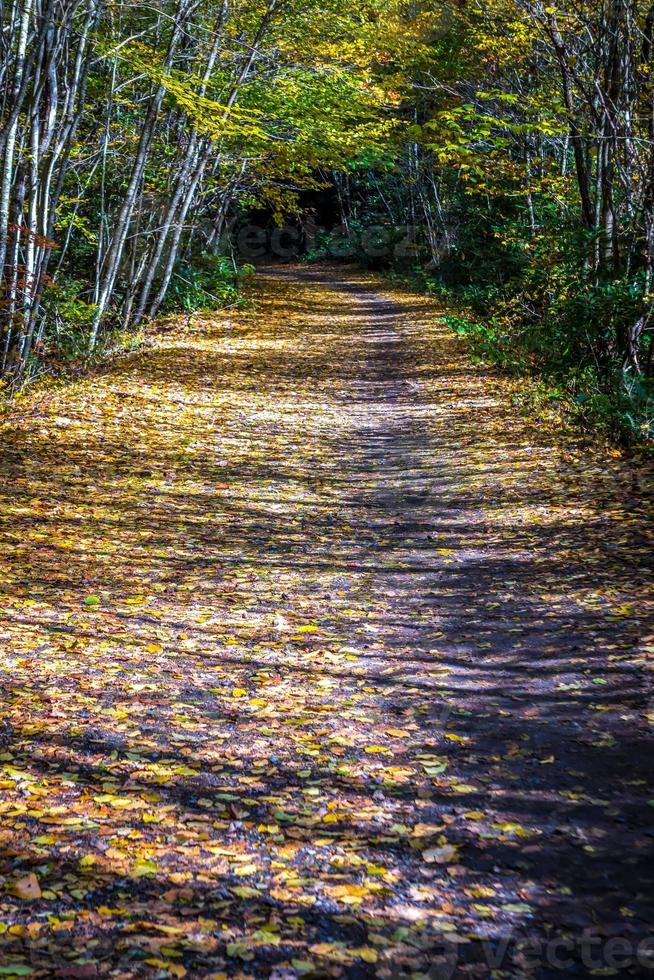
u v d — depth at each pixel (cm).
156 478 973
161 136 2158
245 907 295
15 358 1341
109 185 2038
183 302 2498
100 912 288
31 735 414
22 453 1011
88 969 261
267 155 2375
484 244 2803
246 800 368
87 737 417
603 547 712
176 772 390
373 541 796
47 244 1221
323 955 272
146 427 1212
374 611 621
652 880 308
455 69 2206
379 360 1955
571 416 1228
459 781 386
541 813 356
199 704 464
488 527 810
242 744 421
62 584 639
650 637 524
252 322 2481
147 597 630
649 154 1321
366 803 368
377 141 2341
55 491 883
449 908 296
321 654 541
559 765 396
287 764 402
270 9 1950
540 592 630
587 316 1334
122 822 346
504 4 1716
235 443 1173
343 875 315
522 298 2059
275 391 1561
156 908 293
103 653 524
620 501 838
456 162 1775
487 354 1791
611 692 463
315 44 2105
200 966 265
